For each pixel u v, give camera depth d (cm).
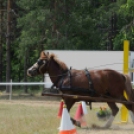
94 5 4662
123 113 1697
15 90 4366
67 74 1539
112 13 4381
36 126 1545
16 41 4397
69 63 3231
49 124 1595
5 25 4175
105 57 3141
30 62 4394
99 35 4266
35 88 4606
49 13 3706
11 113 2056
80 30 3897
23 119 1778
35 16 3734
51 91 1884
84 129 1512
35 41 3753
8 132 1416
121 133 1413
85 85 1520
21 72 5069
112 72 1538
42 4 3803
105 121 1742
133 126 1600
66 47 3734
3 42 4553
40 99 3136
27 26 3841
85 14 4062
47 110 2203
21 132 1413
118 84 1538
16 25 4334
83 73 1535
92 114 1942
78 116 1634
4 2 4216
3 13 4178
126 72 1670
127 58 1673
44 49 3791
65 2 3769
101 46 4419
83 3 3909
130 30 4116
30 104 2636
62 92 1546
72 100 1520
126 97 1605
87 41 4122
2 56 4672
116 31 4512
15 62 5044
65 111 1323
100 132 1438
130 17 4462
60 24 3794
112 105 1566
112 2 4772
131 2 3850
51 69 1552
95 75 1529
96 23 4244
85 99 1514
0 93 3606
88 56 3189
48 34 3775
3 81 4994
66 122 1313
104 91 1532
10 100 2991
